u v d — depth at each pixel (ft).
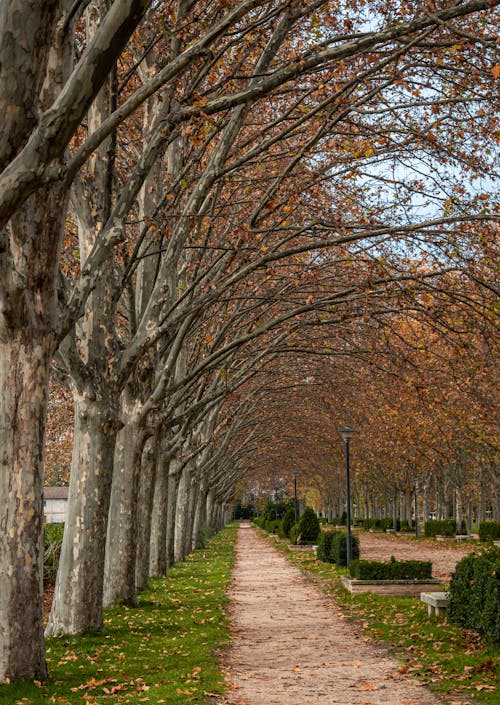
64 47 30.78
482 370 57.47
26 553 30.50
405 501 208.44
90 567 42.11
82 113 18.93
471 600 41.19
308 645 43.09
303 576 89.15
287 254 41.65
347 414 112.16
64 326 31.48
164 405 70.38
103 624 44.39
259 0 23.18
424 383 63.41
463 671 32.45
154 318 43.45
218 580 82.53
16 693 28.14
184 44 40.24
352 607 58.65
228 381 72.79
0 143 18.29
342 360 81.56
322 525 286.25
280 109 52.03
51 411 104.22
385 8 38.19
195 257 57.16
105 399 41.78
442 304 49.83
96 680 31.55
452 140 46.09
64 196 29.76
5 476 30.45
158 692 29.04
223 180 43.98
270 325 50.14
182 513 122.31
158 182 53.06
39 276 30.17
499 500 138.51
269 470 266.98
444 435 98.63
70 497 42.50
